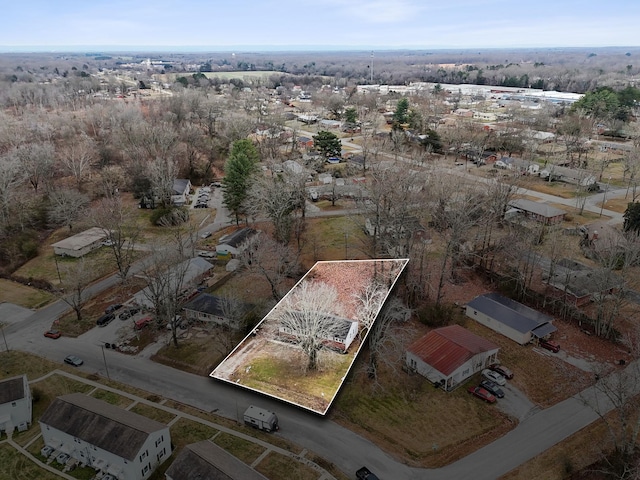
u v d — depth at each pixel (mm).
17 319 54906
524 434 36344
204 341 49062
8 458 35719
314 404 39844
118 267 66062
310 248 69375
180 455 31797
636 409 38188
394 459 34531
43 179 91062
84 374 44719
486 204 69188
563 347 46625
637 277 55812
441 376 40969
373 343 42562
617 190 92875
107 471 33062
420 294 55562
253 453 35031
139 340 49969
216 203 93188
